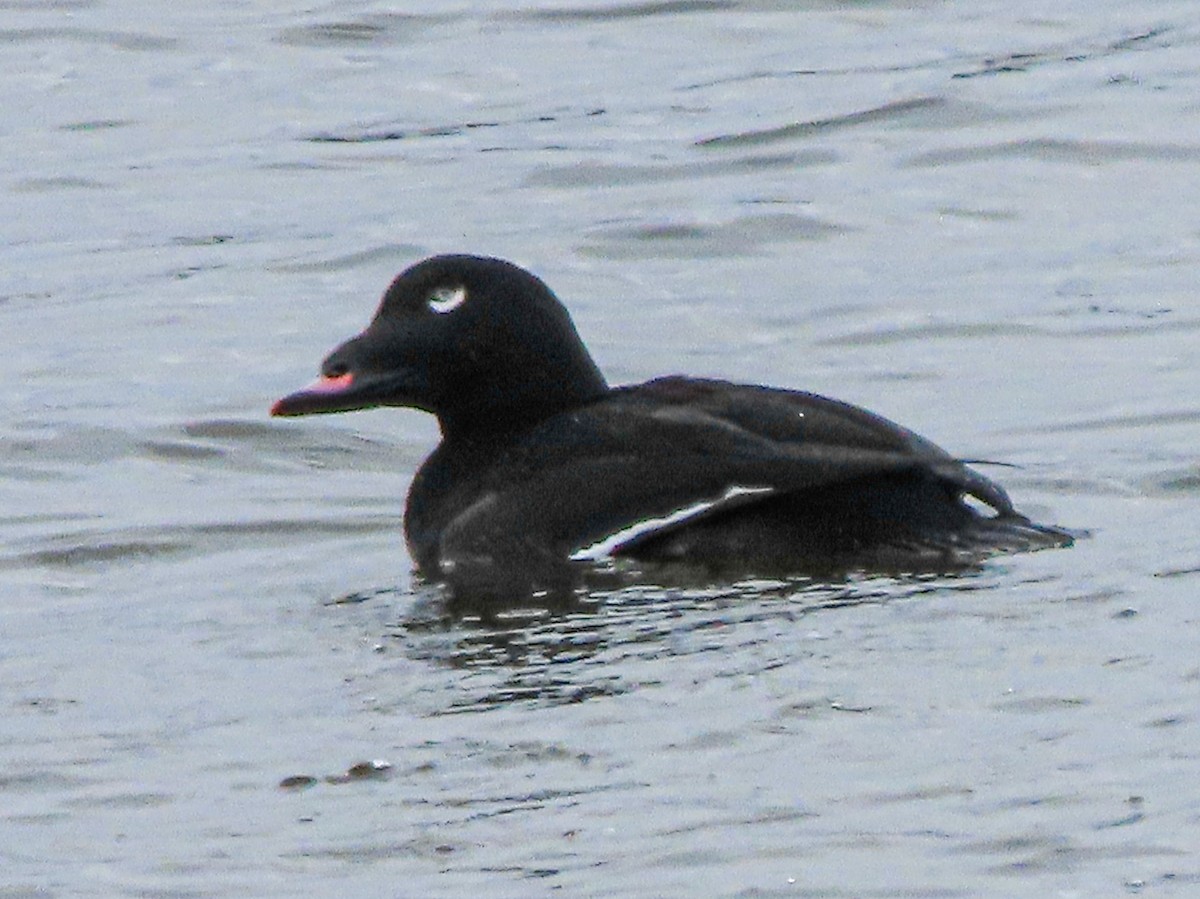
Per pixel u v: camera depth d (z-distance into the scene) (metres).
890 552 11.60
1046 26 25.00
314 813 9.04
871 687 9.93
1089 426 14.90
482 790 9.14
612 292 18.47
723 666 10.30
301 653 10.93
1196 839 8.43
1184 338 16.75
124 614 11.81
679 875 8.38
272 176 21.91
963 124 21.95
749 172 21.12
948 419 15.34
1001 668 10.06
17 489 14.52
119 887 8.52
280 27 26.22
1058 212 19.83
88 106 24.12
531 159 21.84
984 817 8.67
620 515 11.91
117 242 20.39
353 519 13.69
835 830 8.64
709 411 12.16
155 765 9.56
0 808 9.21
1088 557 11.55
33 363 17.38
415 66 24.84
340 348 12.90
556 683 10.24
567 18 25.97
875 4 25.97
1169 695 9.66
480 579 11.86
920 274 18.47
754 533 11.71
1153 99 22.31
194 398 16.28
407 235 20.08
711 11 25.88
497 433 12.80
